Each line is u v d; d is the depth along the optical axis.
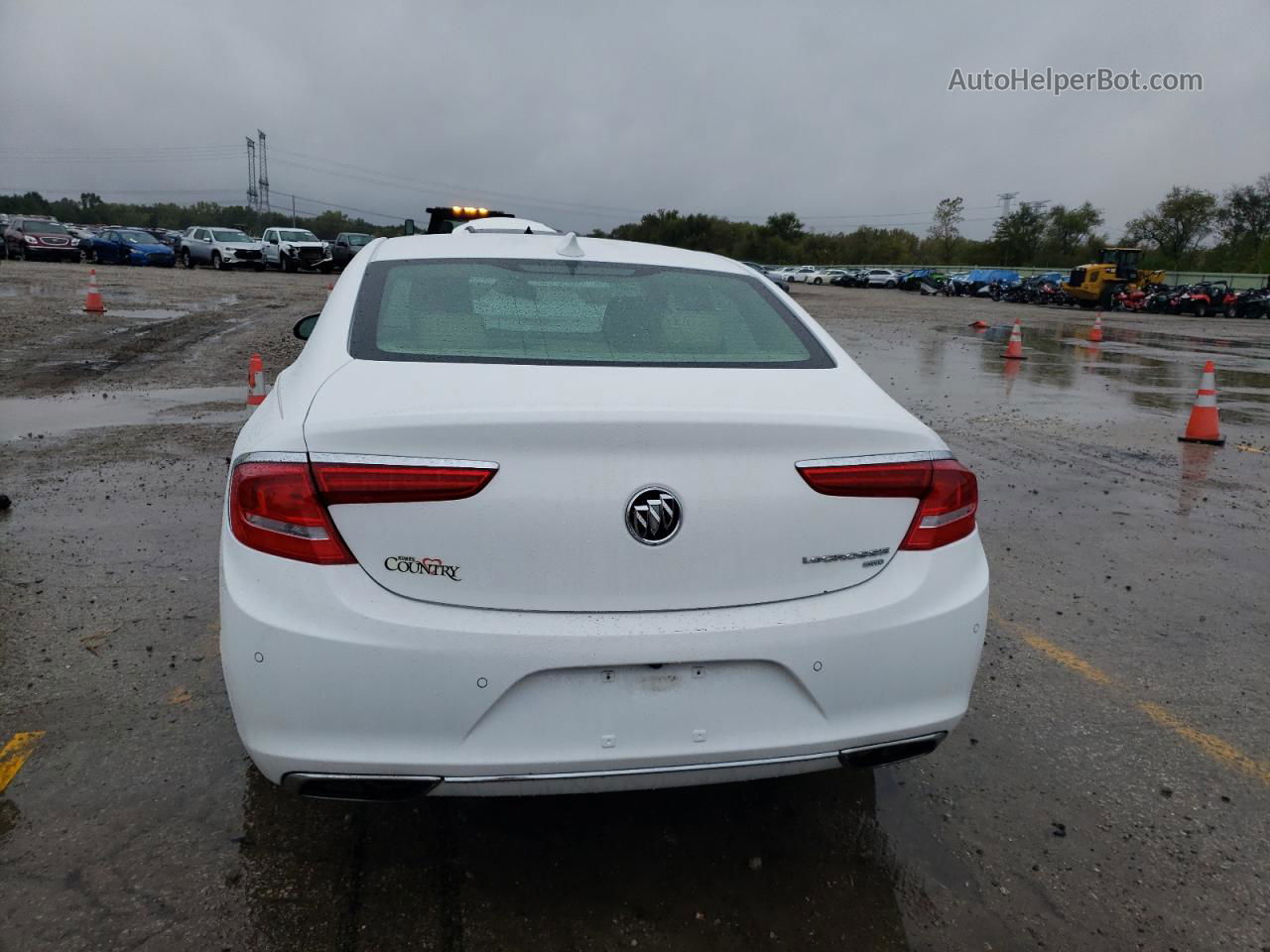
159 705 3.24
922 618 2.29
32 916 2.26
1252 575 5.02
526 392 2.26
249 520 2.09
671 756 2.15
